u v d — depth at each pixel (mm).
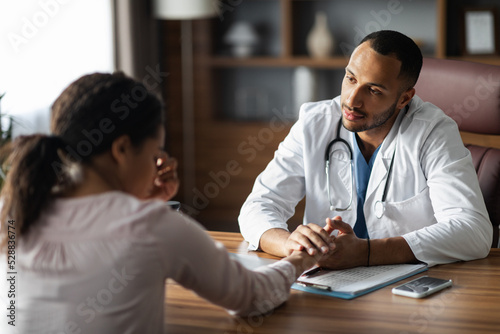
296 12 4180
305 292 1322
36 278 992
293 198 1862
